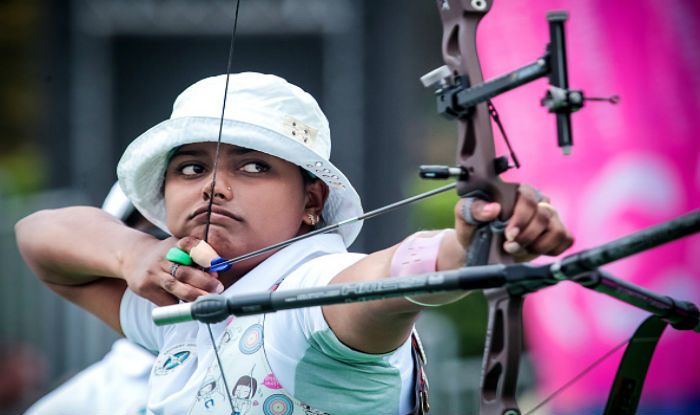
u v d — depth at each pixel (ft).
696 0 58.18
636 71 58.65
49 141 92.12
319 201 26.04
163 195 27.81
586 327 60.23
